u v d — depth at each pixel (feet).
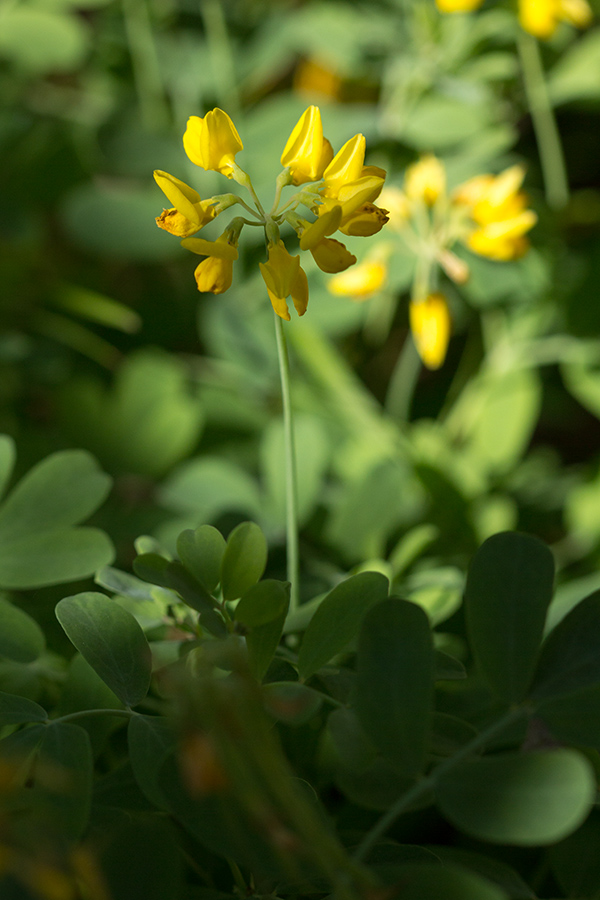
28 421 2.00
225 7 2.24
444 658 1.05
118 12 2.17
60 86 2.44
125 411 1.68
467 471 1.62
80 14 2.48
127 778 1.04
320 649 1.03
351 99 2.22
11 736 1.00
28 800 0.96
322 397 1.82
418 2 1.89
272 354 1.84
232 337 1.87
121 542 1.49
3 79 2.15
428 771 1.02
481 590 1.00
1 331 2.09
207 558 1.05
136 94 2.20
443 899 0.93
